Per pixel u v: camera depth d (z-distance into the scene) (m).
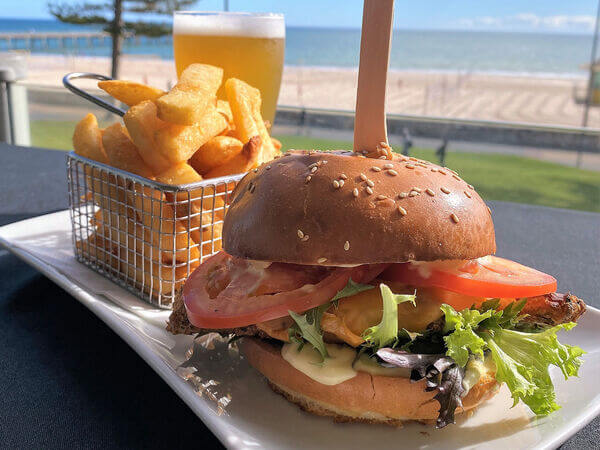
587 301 0.26
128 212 0.27
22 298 0.27
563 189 1.78
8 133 0.85
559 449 0.17
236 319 0.18
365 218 0.17
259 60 0.38
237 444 0.15
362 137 0.20
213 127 0.27
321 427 0.18
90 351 0.22
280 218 0.18
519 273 0.19
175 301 0.21
